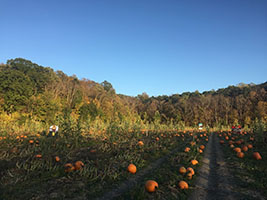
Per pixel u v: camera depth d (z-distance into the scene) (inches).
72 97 2022.6
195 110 2901.1
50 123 1295.5
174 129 1373.0
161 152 566.9
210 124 2672.2
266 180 309.4
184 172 346.3
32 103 1379.2
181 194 258.5
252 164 419.5
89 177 302.4
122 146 575.8
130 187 277.6
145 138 837.8
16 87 1427.2
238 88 3850.9
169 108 2994.6
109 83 3991.1
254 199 244.7
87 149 515.5
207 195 265.6
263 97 2682.1
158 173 345.7
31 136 768.3
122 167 367.9
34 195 229.9
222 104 2925.7
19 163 353.7
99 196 241.4
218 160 500.1
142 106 3378.4
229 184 305.6
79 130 590.6
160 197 242.8
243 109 2721.5
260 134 721.0
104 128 983.6
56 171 318.7
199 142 879.1
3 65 2103.8
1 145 524.4
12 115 1245.7
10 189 240.5
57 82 2375.7
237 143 749.3
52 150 481.4
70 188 255.6
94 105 1785.2
